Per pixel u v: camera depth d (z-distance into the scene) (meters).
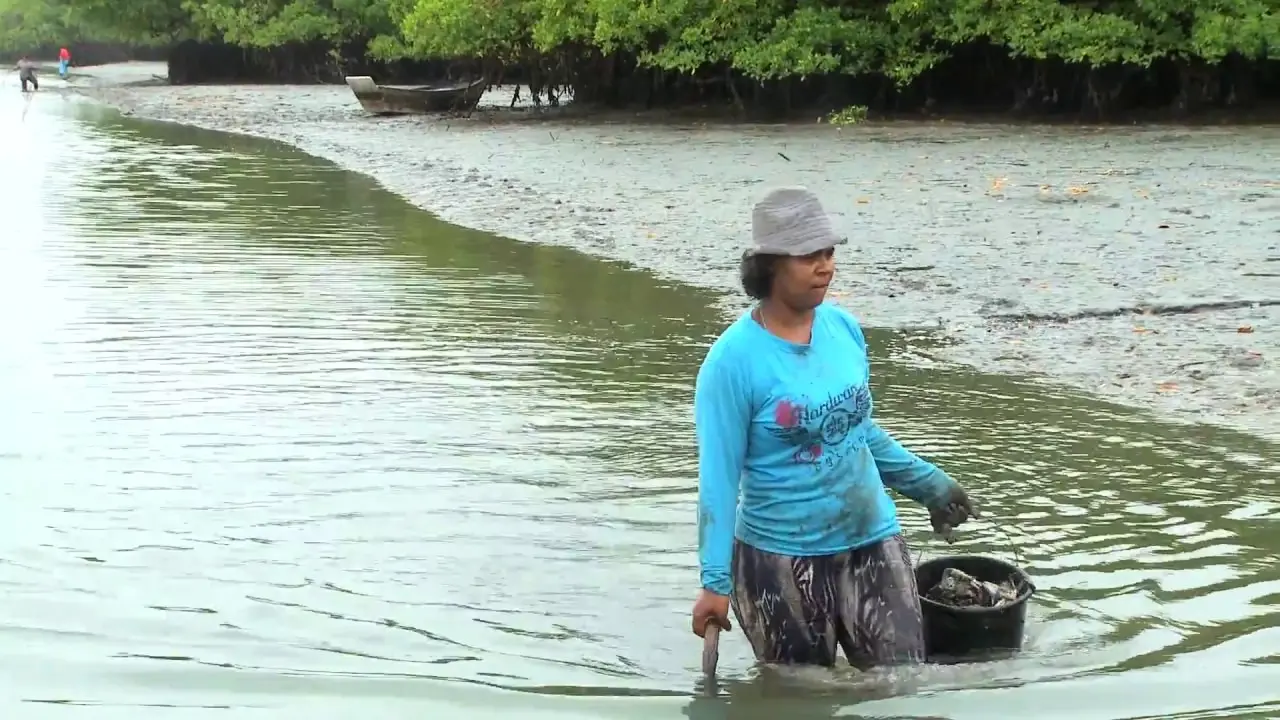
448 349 8.80
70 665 4.29
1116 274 10.99
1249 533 5.48
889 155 21.78
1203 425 7.07
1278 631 4.52
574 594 4.92
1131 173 18.17
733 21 30.31
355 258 12.49
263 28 50.06
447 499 5.91
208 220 15.06
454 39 32.81
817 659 4.19
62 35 72.81
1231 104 29.53
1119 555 5.26
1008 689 4.05
